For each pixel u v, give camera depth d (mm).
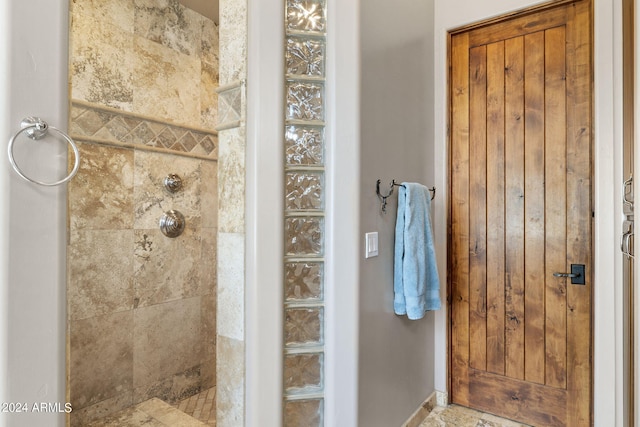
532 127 1931
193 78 2469
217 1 2381
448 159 2168
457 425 1938
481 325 2074
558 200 1854
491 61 2061
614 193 1654
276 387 1317
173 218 2309
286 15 1396
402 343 1823
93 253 1953
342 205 1397
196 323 2475
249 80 1351
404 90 1853
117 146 2053
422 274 1732
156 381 2240
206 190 2543
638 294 1012
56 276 644
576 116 1809
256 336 1312
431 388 2143
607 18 1676
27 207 612
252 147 1333
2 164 588
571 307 1812
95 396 1956
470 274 2113
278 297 1328
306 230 1404
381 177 1628
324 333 1396
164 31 2297
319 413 1394
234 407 1364
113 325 2035
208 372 2545
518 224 1968
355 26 1429
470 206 2117
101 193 1986
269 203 1322
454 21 2145
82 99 1900
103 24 1993
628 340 1574
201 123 2518
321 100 1418
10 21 599
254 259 1318
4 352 583
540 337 1895
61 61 661
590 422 1749
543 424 1874
